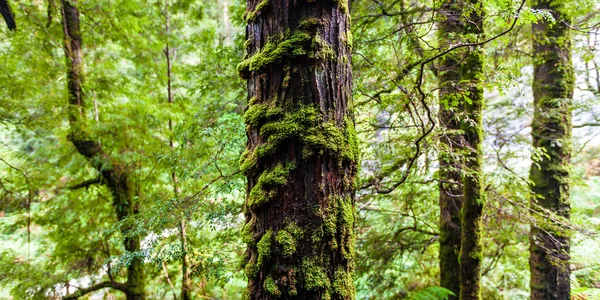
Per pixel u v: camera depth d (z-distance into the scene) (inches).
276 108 48.5
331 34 50.6
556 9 133.6
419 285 203.5
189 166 127.9
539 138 157.6
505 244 159.8
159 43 202.1
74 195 187.8
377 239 184.7
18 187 175.9
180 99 214.7
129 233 133.0
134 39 198.7
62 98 174.7
